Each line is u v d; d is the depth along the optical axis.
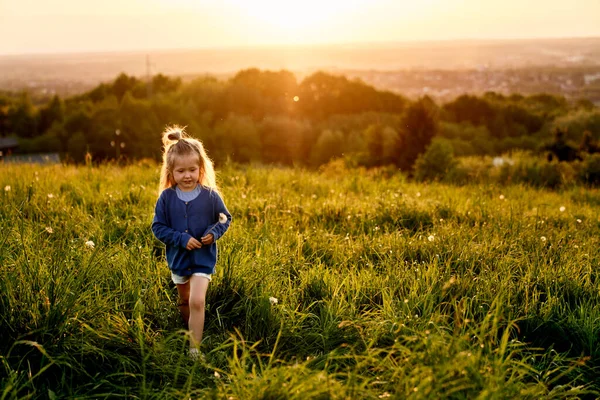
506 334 2.92
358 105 113.25
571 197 11.64
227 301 3.80
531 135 96.94
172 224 3.43
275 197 7.11
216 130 87.00
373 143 44.28
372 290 4.10
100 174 8.80
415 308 3.72
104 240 4.88
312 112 109.94
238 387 2.65
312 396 2.55
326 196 8.33
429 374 2.54
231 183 8.55
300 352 3.36
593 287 4.24
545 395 2.89
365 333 3.47
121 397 2.88
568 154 26.33
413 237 5.40
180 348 3.27
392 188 9.35
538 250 5.01
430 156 18.00
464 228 5.75
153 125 74.88
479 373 2.58
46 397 2.80
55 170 9.53
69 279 3.36
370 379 2.82
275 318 3.56
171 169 3.45
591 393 3.15
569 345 3.64
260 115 102.31
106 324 3.29
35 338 3.00
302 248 5.03
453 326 3.50
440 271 4.39
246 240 4.82
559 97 139.00
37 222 5.18
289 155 91.38
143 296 3.68
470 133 89.75
